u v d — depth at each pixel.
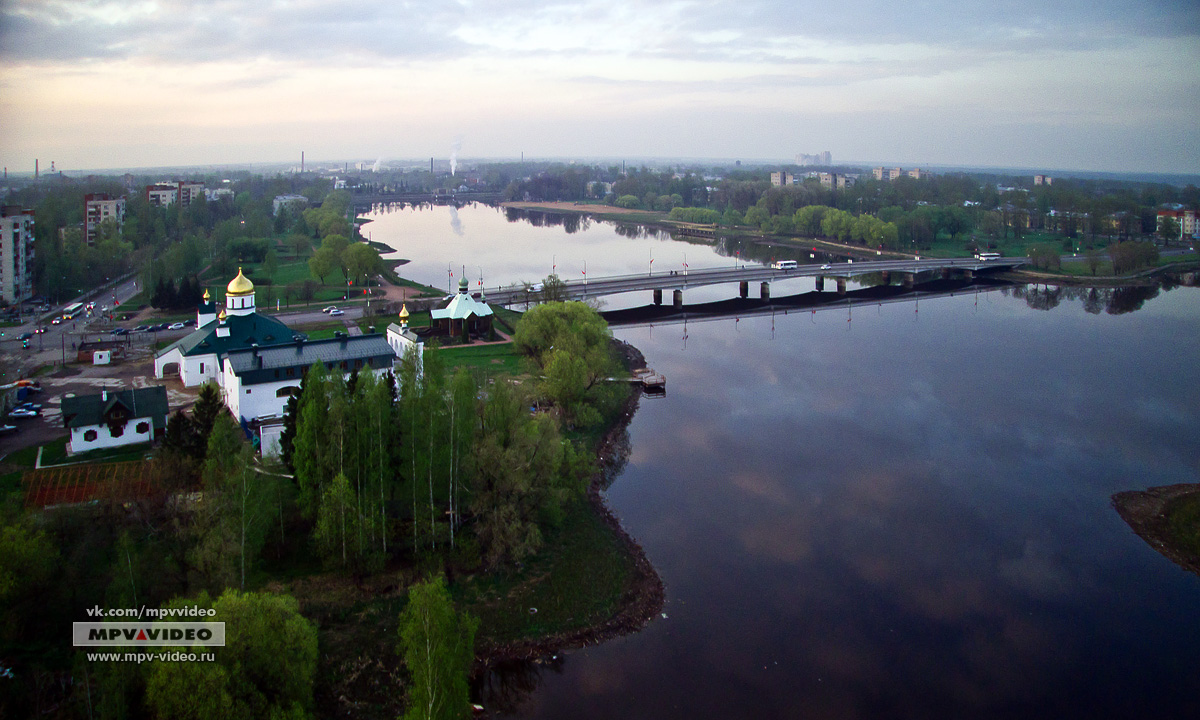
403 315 195.75
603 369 176.75
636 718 87.56
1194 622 107.44
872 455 162.12
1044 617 108.00
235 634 69.44
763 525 131.38
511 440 117.38
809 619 106.12
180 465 109.69
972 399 199.38
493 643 98.19
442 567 106.12
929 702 91.31
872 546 125.38
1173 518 135.12
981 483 149.50
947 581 116.00
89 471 116.88
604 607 106.69
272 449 121.44
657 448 164.25
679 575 115.94
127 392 139.62
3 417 150.12
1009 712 90.06
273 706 67.81
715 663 97.06
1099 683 95.12
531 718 87.44
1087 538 129.75
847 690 92.94
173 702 62.69
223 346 176.00
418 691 71.19
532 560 113.19
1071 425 181.00
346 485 98.06
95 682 68.06
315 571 102.19
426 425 105.88
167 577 86.06
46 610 79.88
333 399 103.81
